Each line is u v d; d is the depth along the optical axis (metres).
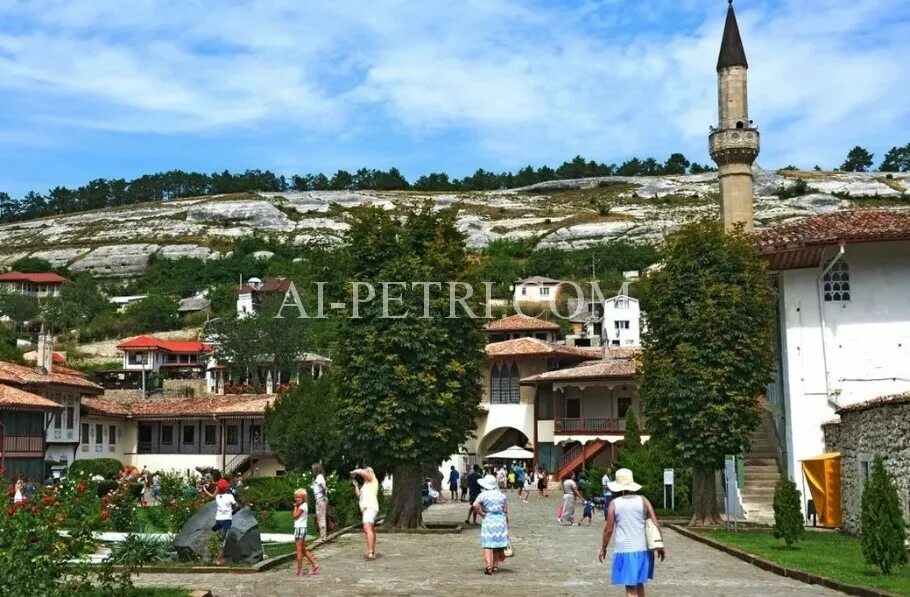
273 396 65.50
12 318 125.25
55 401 55.38
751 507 32.38
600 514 37.34
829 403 30.48
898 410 20.77
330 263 31.28
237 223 191.88
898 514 15.75
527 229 174.88
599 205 188.00
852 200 181.38
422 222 29.52
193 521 19.45
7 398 48.81
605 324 88.19
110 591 13.32
